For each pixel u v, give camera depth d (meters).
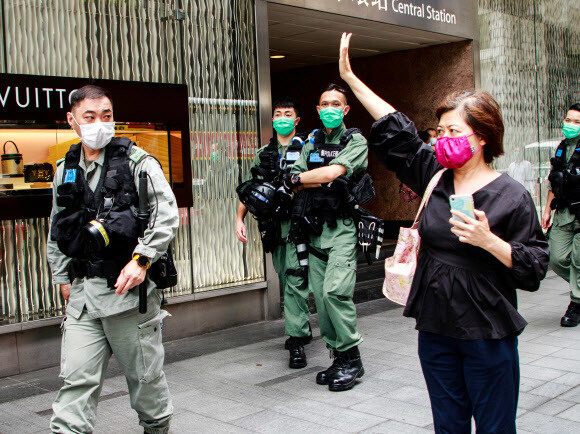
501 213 2.10
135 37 5.30
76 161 2.87
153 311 2.90
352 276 4.07
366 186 4.18
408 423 3.45
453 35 8.30
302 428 3.42
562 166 5.91
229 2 5.99
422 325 2.21
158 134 5.34
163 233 2.76
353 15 6.93
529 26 9.81
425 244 2.26
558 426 3.41
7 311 4.57
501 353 2.11
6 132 4.47
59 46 4.85
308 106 10.40
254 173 4.73
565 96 10.66
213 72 5.88
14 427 3.55
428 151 2.39
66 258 2.94
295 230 4.24
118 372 4.62
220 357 4.93
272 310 6.22
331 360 4.76
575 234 5.67
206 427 3.47
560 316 6.18
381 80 9.57
